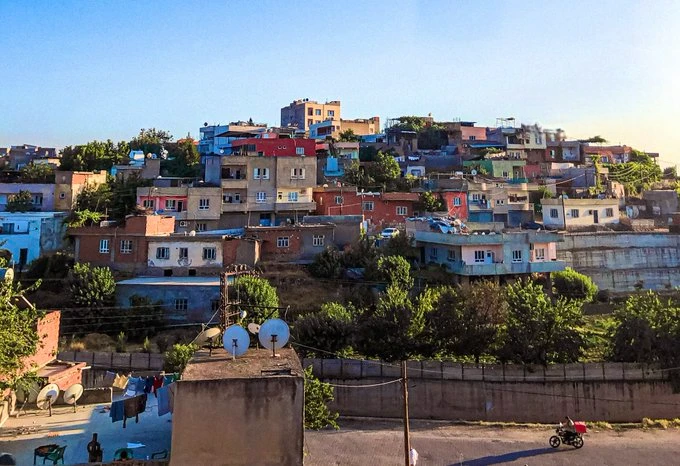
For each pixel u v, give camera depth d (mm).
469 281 50531
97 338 39625
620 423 33344
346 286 47938
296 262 52156
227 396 13273
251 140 81125
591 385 34094
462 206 70625
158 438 19016
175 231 59969
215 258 49312
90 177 63844
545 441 29922
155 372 33562
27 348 19594
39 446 18234
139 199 59906
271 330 16344
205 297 43344
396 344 35781
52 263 48500
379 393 34469
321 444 29250
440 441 29875
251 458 13133
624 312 37812
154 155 82938
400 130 103438
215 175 67062
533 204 74562
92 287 42219
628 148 107938
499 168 85625
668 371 34156
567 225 65750
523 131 99750
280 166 65875
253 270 44094
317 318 36969
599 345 39969
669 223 70312
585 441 29781
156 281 45219
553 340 34969
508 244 52094
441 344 37156
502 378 34250
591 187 80375
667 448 28672
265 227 52781
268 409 13359
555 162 95750
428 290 42281
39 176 65688
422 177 80562
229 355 15984
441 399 34219
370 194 67250
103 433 19531
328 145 91375
